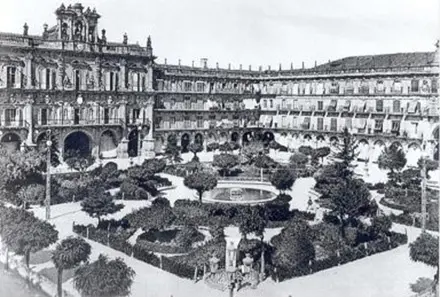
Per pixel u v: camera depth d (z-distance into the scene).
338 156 86.38
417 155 105.44
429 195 73.38
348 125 118.38
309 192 79.62
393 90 111.38
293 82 131.62
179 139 123.69
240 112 134.00
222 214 63.66
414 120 106.75
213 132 129.12
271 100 136.25
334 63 126.50
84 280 36.34
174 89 124.56
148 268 47.50
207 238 55.28
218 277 44.28
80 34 103.69
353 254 51.12
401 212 68.25
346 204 54.78
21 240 43.41
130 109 112.56
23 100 96.69
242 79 136.50
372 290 42.66
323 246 52.59
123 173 89.00
